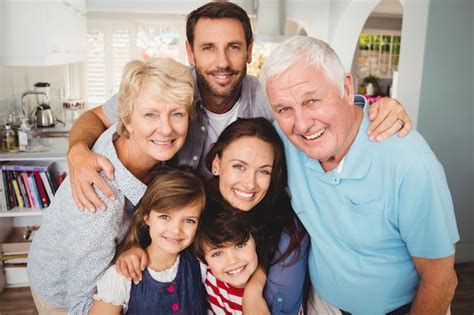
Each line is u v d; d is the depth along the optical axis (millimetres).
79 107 4891
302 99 1041
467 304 2818
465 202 3438
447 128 3312
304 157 1280
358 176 1161
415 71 3270
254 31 5504
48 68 4602
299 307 1393
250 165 1222
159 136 1159
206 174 1601
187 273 1306
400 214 1147
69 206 1257
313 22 5152
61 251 1348
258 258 1322
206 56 1517
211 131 1648
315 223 1276
